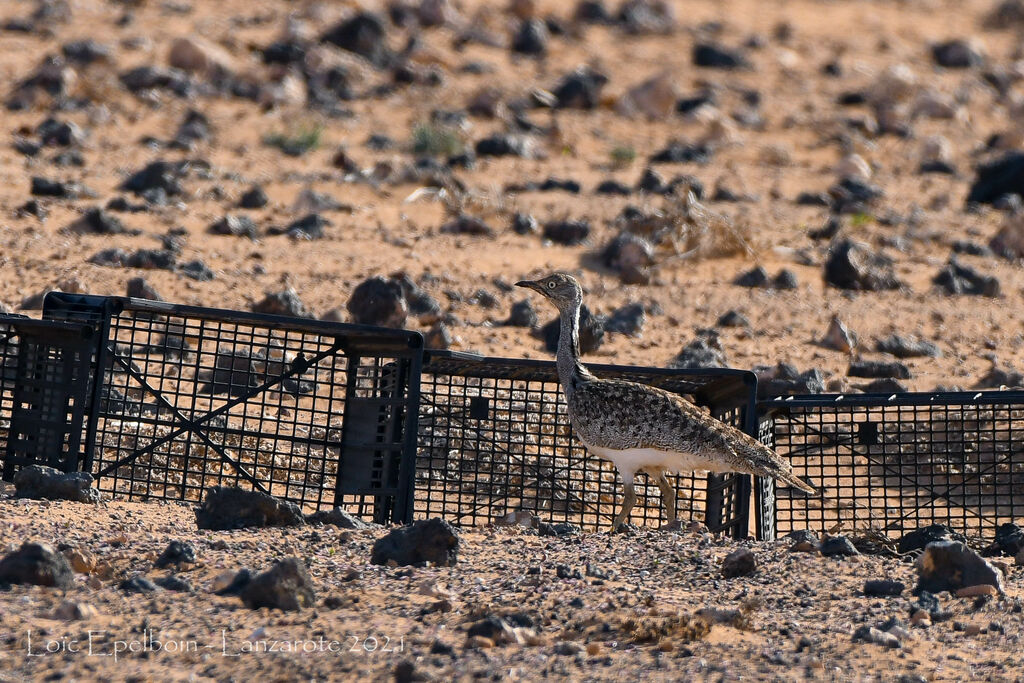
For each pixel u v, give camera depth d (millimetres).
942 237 46500
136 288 31781
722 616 14453
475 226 42469
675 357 32062
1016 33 97750
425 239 41312
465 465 23328
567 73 74750
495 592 15336
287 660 12844
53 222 38875
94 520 17656
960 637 14336
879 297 39312
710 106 69375
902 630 14242
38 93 57094
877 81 76500
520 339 33156
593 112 68000
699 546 18203
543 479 22266
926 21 99250
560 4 91125
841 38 91438
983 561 15969
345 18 75875
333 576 15688
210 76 65125
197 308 20328
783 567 16922
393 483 20359
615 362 31797
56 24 71812
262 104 61594
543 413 22953
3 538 16078
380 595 15078
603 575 16281
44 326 20031
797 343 34531
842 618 14898
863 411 24281
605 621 14258
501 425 23969
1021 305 39375
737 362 32594
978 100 78125
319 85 66125
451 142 55562
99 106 57156
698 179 53562
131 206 41250
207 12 78375
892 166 61844
